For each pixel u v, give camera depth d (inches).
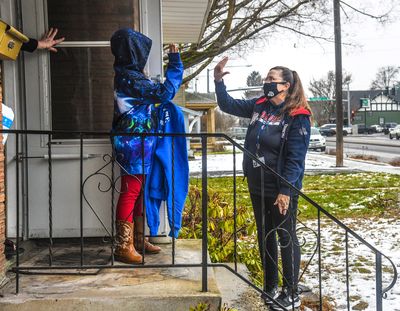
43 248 149.1
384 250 244.2
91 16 152.3
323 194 450.9
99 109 152.5
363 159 976.3
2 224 118.8
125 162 128.0
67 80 151.8
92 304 109.5
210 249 179.9
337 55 792.3
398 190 470.3
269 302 132.0
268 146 131.9
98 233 149.6
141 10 154.6
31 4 148.4
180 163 137.2
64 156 147.8
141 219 144.9
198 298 111.3
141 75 125.6
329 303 165.9
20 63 148.3
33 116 149.2
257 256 181.0
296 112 129.6
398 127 1926.7
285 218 129.6
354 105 3422.7
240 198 404.8
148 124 129.0
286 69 132.8
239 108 147.8
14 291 113.9
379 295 123.3
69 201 149.1
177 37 361.7
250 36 419.8
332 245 257.4
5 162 145.9
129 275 126.5
